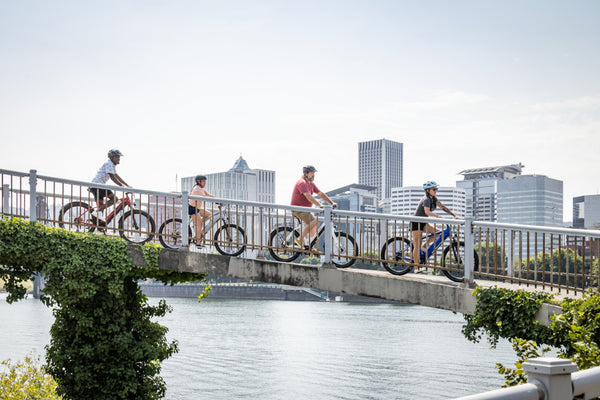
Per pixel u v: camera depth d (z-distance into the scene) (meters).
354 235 13.25
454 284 11.91
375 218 13.01
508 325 10.77
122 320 14.85
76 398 14.61
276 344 54.44
